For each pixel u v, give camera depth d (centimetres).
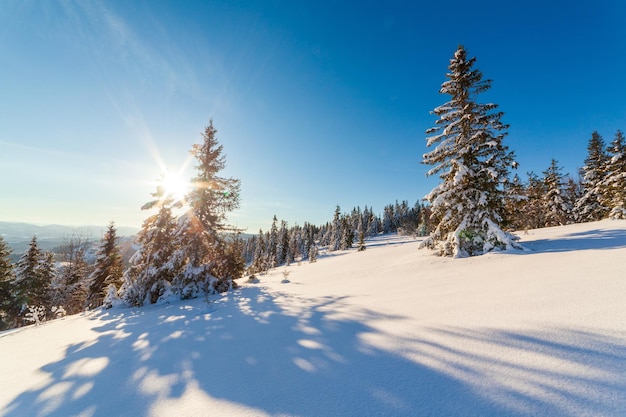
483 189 1402
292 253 8306
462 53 1541
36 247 3153
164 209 1473
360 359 348
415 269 1200
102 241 2809
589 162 3791
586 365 262
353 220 10931
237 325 621
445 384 265
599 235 1327
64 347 630
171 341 555
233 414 263
